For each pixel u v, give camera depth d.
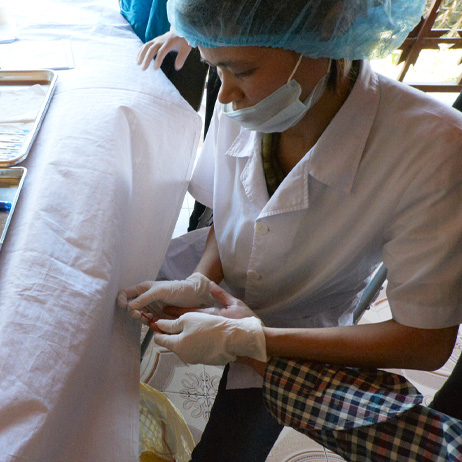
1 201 0.81
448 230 0.71
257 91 0.70
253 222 0.90
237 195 0.93
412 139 0.74
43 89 1.09
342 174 0.77
